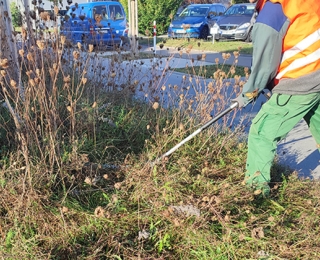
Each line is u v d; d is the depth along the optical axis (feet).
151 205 9.16
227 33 51.03
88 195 9.55
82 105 12.82
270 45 8.60
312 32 8.61
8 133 11.25
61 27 16.72
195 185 10.09
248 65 32.12
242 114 17.54
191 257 7.93
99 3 41.73
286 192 10.44
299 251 7.88
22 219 8.22
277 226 8.69
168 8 67.87
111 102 14.28
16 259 7.30
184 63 32.48
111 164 11.04
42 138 10.16
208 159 11.73
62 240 7.88
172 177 10.02
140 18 66.54
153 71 20.06
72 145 10.47
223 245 7.94
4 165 9.20
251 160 9.93
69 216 8.58
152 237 8.30
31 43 14.74
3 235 7.94
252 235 7.91
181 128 11.01
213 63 33.09
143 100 15.25
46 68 13.26
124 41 22.33
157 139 12.01
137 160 11.21
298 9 8.43
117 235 8.27
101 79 15.10
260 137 9.62
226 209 9.06
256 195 9.74
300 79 8.89
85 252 7.75
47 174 9.39
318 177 11.98
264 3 8.90
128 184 9.91
